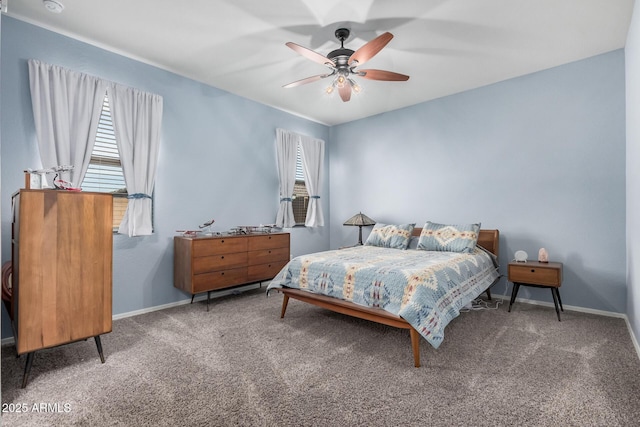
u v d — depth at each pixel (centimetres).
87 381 205
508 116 400
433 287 249
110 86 320
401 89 429
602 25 284
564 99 362
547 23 281
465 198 438
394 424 164
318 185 568
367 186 545
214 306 373
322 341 270
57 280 211
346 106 496
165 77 369
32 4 257
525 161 389
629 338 271
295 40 310
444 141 456
